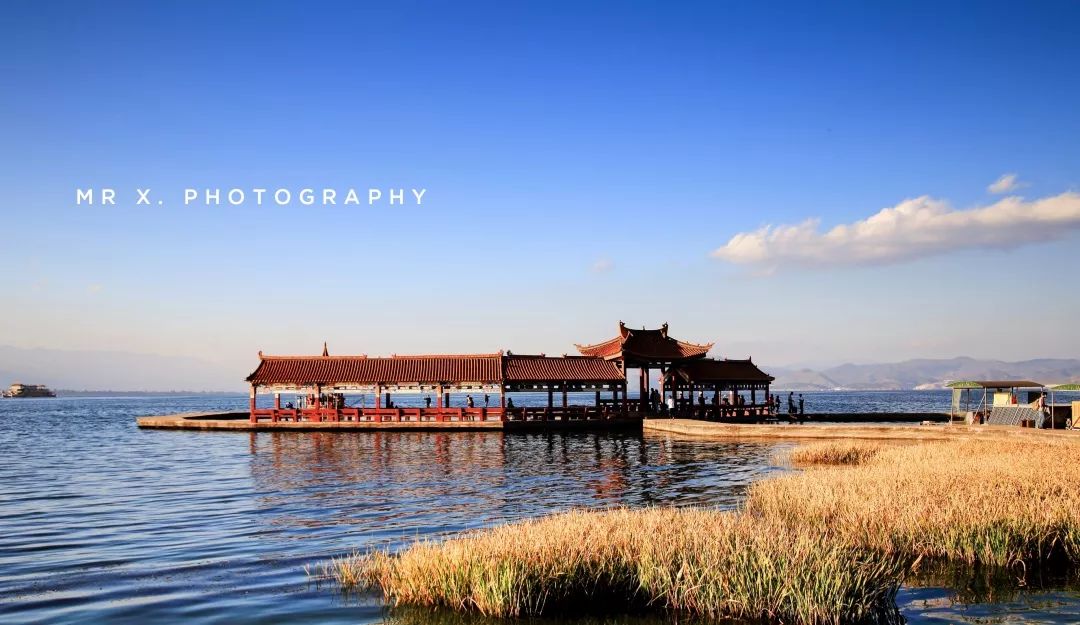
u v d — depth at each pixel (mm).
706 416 66250
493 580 12430
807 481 21906
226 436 56188
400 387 61594
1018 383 44094
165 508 23969
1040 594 13523
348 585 14203
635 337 66875
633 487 28344
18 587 14539
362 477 31719
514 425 59562
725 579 12531
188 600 13570
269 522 21391
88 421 95562
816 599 12031
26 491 28219
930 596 13391
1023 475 21031
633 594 12922
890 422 69812
